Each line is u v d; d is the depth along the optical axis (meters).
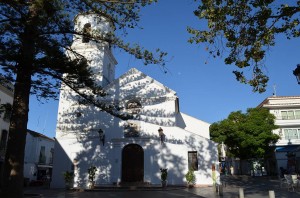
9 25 12.72
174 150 24.19
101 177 23.72
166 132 24.62
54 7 12.43
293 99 40.62
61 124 25.20
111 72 30.23
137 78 26.08
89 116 25.17
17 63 12.88
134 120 25.00
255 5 9.28
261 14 9.35
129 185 22.83
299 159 32.91
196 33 10.14
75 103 24.50
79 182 23.66
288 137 39.28
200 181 23.52
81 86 15.55
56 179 23.97
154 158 24.03
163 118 24.94
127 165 24.17
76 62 14.39
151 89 25.70
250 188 20.83
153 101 25.42
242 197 13.14
